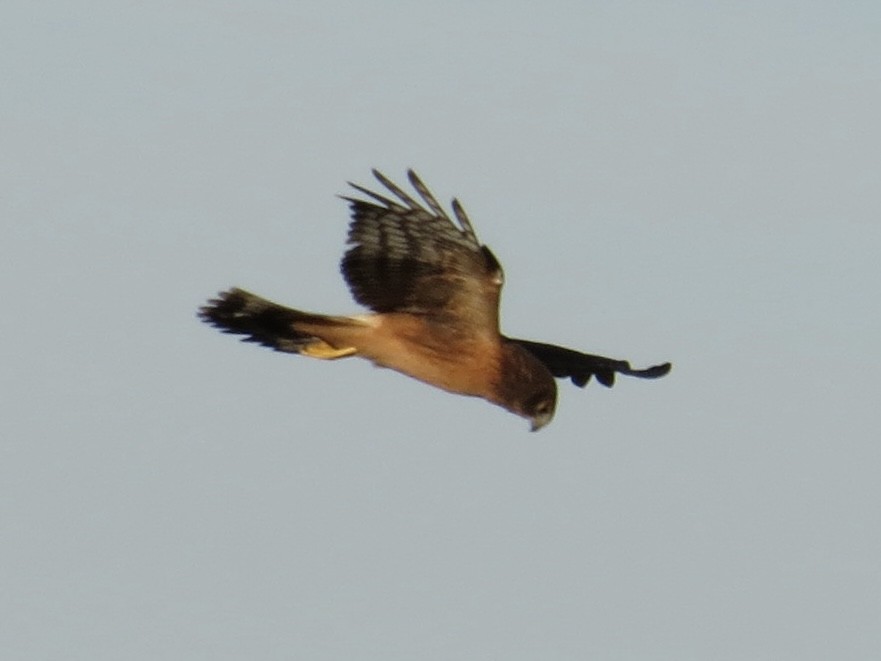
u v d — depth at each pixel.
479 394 17.44
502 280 16.80
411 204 16.61
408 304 17.20
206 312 17.45
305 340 17.56
